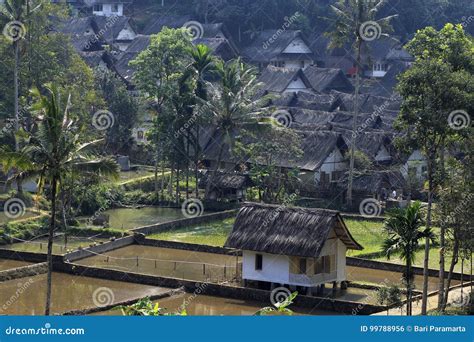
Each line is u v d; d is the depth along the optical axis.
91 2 159.00
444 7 147.38
